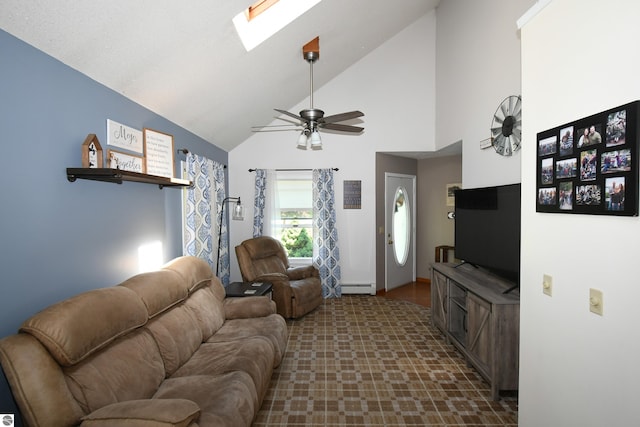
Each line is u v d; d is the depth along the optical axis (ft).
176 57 7.70
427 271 19.30
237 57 9.16
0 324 4.80
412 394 8.21
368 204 17.04
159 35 6.74
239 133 15.42
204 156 13.33
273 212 16.80
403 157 18.69
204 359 7.20
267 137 16.94
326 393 8.27
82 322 4.86
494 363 7.79
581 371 4.47
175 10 6.37
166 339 6.79
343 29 12.09
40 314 4.57
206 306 8.76
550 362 5.11
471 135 12.16
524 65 5.80
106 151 7.19
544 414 5.25
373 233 17.08
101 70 6.70
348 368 9.50
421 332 12.12
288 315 13.01
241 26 8.35
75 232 6.27
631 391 3.72
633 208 3.63
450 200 18.21
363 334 11.96
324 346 10.96
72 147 6.20
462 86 13.02
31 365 4.17
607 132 3.98
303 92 15.58
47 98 5.62
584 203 4.33
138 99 8.34
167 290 7.35
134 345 5.95
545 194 5.16
